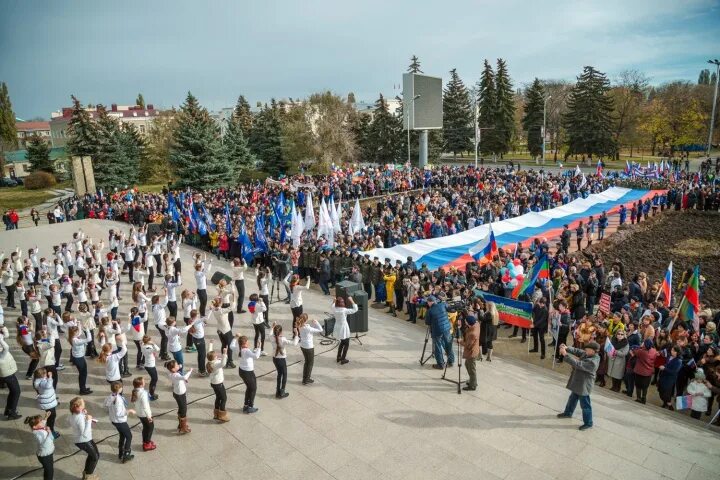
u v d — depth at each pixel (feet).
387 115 249.55
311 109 213.46
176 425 37.37
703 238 107.76
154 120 236.43
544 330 48.37
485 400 40.09
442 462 32.35
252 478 31.40
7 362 38.45
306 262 74.64
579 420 36.88
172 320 43.52
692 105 235.20
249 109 254.88
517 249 78.13
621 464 31.65
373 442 34.76
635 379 40.19
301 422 37.45
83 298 56.90
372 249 82.53
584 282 61.36
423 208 115.65
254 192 138.92
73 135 188.34
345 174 171.42
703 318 46.60
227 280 60.85
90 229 115.24
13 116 265.95
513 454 32.91
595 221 118.01
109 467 32.78
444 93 270.05
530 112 260.62
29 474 32.65
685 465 31.48
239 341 38.29
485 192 128.06
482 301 48.80
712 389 37.01
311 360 42.83
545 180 139.64
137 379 33.71
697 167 212.02
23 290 61.46
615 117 247.09
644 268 92.68
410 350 50.37
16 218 125.08
